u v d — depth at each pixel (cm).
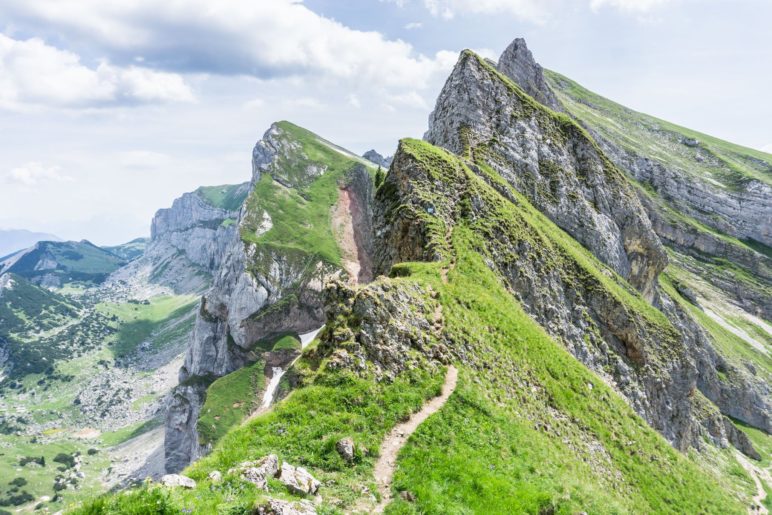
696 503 4128
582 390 4609
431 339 3591
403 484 2269
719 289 17550
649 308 8275
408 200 6294
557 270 6888
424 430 2709
